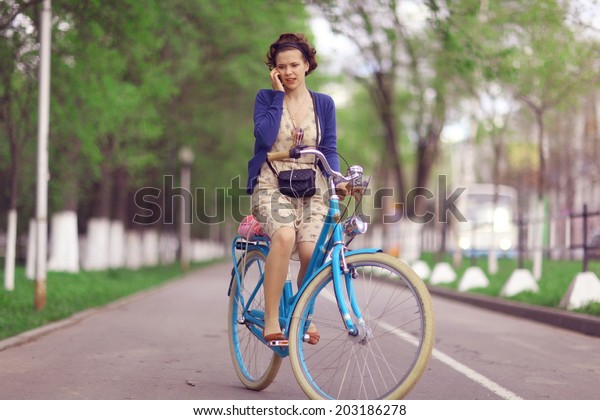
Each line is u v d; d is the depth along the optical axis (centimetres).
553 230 1958
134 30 1631
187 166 3747
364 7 1684
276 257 560
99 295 1800
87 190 2997
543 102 2138
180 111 3272
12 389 621
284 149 564
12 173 1773
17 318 1166
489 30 1914
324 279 538
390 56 2734
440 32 1608
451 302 1867
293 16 2611
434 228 3231
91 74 1708
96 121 1869
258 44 2577
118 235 3291
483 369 770
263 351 614
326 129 570
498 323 1307
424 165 3381
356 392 518
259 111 571
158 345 930
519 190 4550
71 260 2642
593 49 1891
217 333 1075
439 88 2730
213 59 2983
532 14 1856
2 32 1508
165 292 2156
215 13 2314
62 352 850
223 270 4334
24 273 2573
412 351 498
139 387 637
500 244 3306
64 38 1592
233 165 3853
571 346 985
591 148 3981
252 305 628
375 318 513
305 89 573
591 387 677
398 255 3194
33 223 2295
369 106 4600
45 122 1341
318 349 537
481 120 2527
